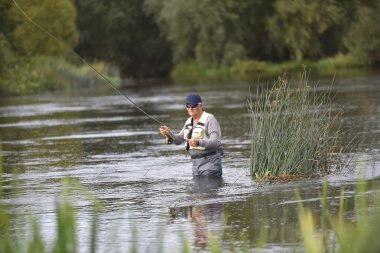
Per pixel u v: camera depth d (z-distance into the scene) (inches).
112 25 7386.8
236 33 6712.6
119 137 2297.0
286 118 1530.5
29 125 2738.7
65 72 5118.1
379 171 1485.0
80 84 5226.4
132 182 1513.3
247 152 1866.4
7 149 2079.2
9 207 1295.5
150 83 5925.2
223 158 1782.7
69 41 5418.3
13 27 4505.4
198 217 1189.1
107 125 2677.2
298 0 6515.8
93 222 684.7
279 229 1088.2
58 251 654.5
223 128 2422.5
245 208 1240.2
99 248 1003.3
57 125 2716.5
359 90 3690.9
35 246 673.0
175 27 6796.3
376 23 6373.0
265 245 997.8
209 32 6658.5
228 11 6653.5
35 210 1269.7
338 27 6545.3
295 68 6525.6
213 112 3002.0
